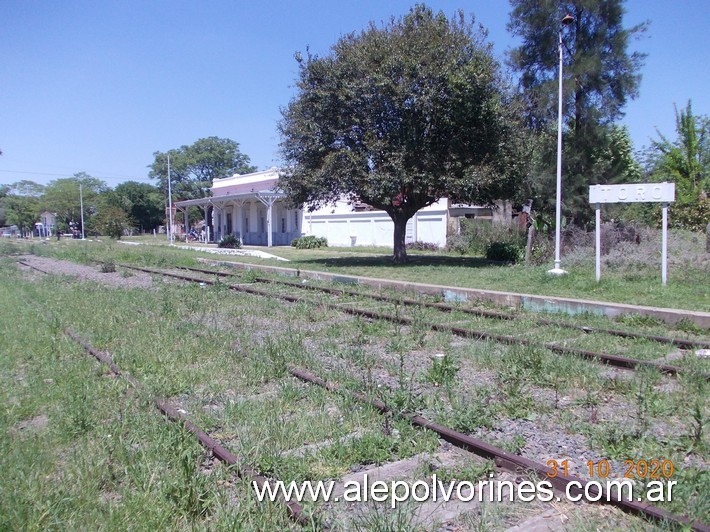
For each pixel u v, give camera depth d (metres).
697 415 4.51
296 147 20.92
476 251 27.41
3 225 110.81
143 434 4.69
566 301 11.21
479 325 9.66
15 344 8.15
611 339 8.41
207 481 3.81
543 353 7.08
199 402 5.62
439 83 18.77
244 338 8.29
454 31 19.58
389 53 19.34
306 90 20.45
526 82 24.59
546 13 23.02
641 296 11.64
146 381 6.17
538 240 20.41
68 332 8.82
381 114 19.61
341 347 8.09
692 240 17.75
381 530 3.24
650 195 12.53
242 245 42.53
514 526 3.42
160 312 10.65
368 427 4.91
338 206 37.44
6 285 16.08
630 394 5.76
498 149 19.61
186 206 52.53
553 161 23.25
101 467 4.08
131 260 25.56
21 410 5.44
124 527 3.33
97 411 5.29
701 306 10.31
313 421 5.05
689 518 3.37
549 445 4.59
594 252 17.22
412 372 6.68
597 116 22.72
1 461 4.20
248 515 3.42
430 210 31.52
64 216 81.56
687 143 25.53
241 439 4.53
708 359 7.17
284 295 13.42
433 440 4.60
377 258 24.95
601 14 22.67
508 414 5.26
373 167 19.81
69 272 20.39
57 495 3.65
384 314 10.48
